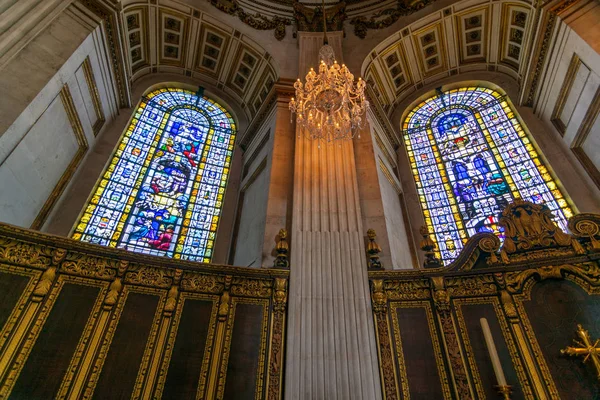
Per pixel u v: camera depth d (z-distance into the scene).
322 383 3.89
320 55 7.52
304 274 4.80
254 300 4.57
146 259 4.41
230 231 8.05
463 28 10.20
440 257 7.26
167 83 10.82
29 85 5.37
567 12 6.84
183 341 4.02
